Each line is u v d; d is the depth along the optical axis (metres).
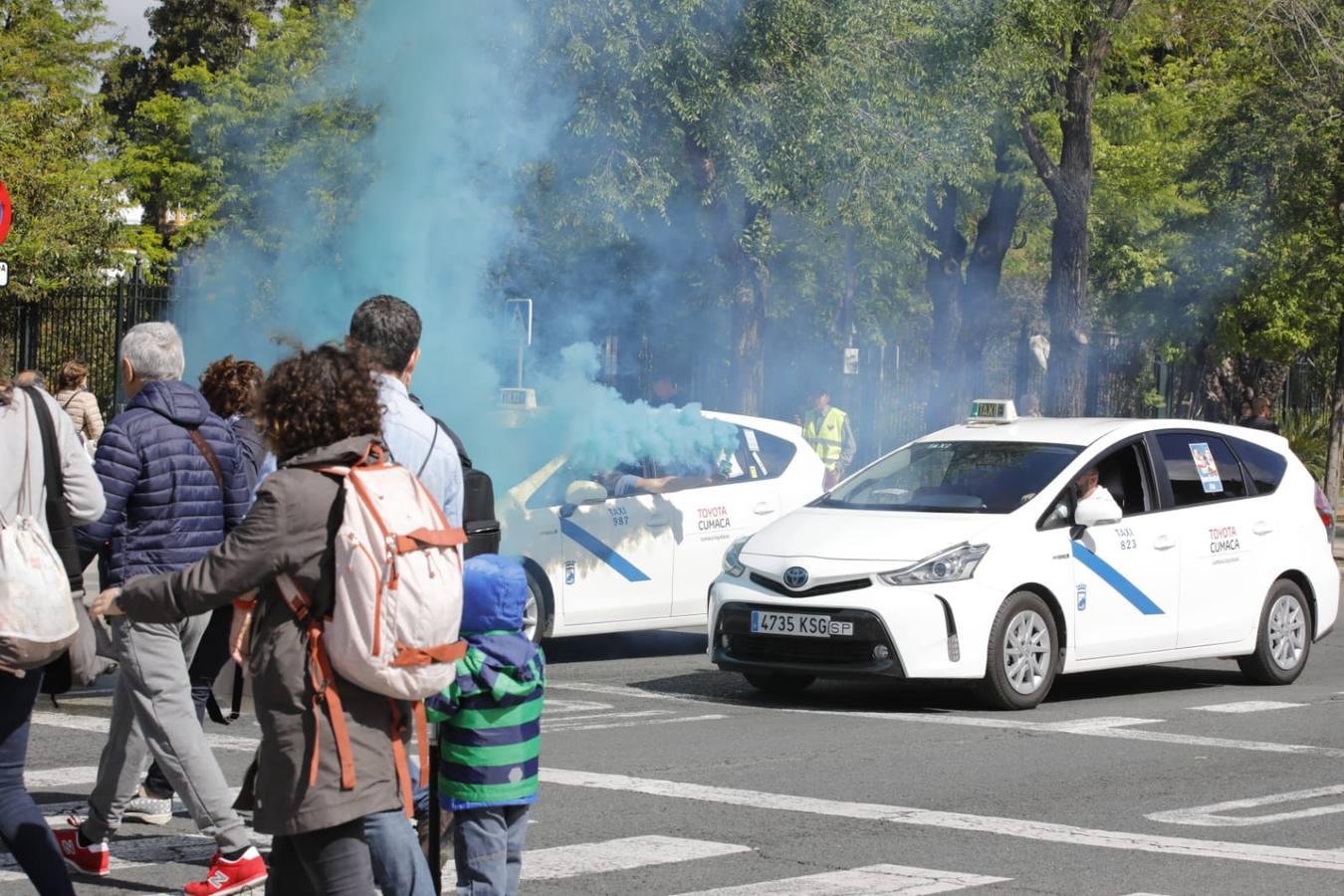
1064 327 28.50
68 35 43.53
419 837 6.23
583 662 14.18
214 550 4.64
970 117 22.41
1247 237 30.91
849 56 20.66
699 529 13.95
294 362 4.76
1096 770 9.63
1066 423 13.16
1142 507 12.66
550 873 7.00
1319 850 7.73
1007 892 6.84
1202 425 13.45
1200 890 6.96
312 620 4.61
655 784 8.90
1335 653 15.94
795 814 8.24
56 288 26.70
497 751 5.49
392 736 4.70
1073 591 11.98
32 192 27.39
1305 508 13.83
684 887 6.80
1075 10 25.73
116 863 7.15
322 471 4.67
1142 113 36.88
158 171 44.62
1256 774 9.63
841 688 12.87
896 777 9.27
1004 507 12.09
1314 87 26.97
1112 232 36.97
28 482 6.04
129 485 7.03
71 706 11.05
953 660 11.34
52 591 5.70
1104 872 7.23
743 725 10.98
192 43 65.12
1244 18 27.52
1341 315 27.25
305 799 4.55
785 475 14.53
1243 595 13.10
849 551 11.63
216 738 9.97
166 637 6.69
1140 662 12.43
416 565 4.56
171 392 7.25
